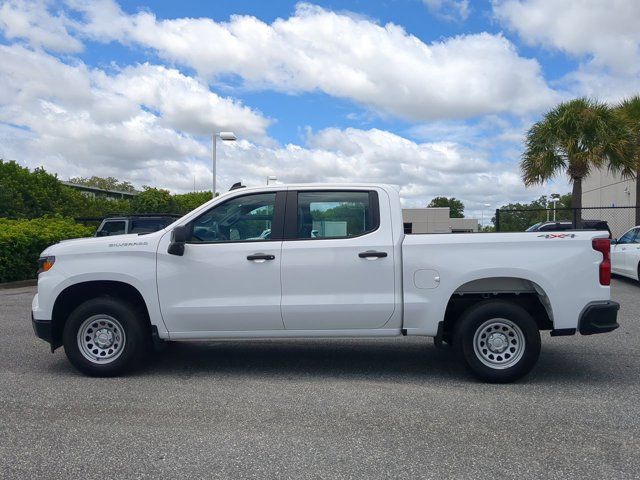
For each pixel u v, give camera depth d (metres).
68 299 6.47
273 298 6.05
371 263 5.99
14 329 9.04
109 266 6.14
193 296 6.11
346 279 6.01
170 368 6.68
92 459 4.15
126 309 6.20
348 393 5.70
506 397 5.57
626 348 7.64
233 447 4.36
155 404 5.36
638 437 4.56
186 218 6.25
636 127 21.22
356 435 4.60
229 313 6.06
